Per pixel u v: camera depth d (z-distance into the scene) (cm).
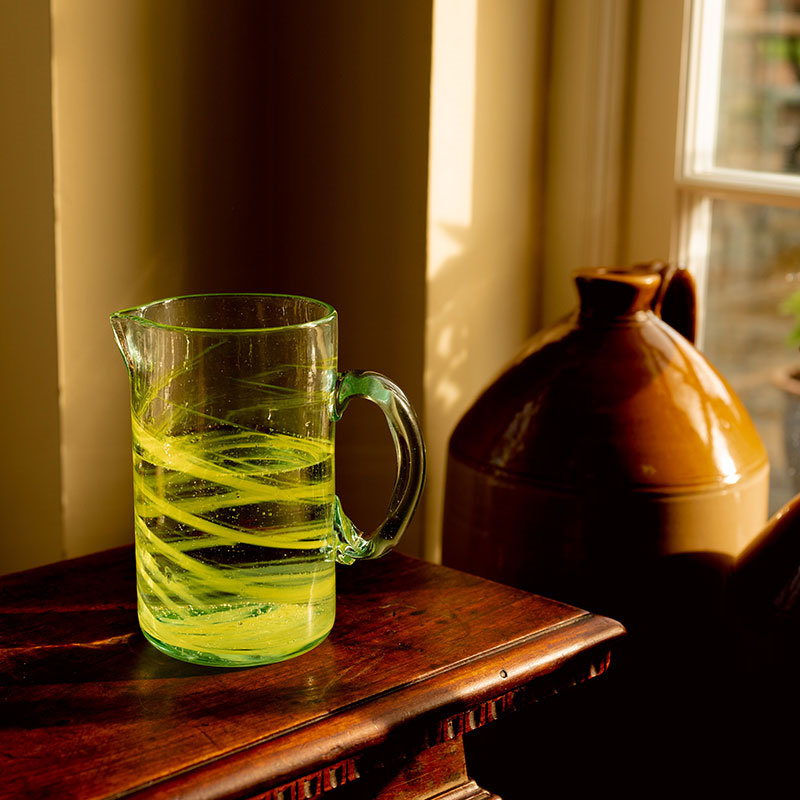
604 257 177
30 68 162
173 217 173
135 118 168
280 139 179
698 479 151
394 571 150
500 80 172
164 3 168
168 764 128
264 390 134
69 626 142
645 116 174
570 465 151
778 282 168
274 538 136
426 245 170
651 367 153
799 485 169
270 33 178
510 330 179
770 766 147
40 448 170
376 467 179
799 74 165
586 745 157
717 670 151
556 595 153
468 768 164
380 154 172
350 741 131
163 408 134
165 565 136
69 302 166
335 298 178
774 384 170
